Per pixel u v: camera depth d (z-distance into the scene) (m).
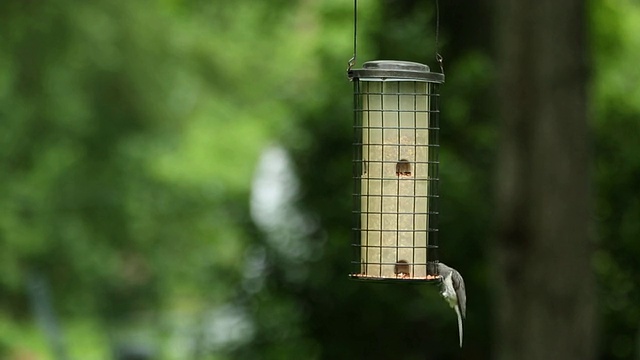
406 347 18.27
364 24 20.06
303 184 18.97
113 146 39.66
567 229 15.08
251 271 19.12
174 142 40.19
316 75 20.50
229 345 19.33
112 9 38.84
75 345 37.44
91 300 39.97
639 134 19.28
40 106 38.41
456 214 18.09
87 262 39.78
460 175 18.20
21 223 39.41
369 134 10.55
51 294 39.56
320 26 24.70
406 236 10.52
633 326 18.59
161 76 39.41
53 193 39.56
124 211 40.16
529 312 15.08
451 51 19.55
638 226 18.72
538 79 15.05
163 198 40.53
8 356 38.28
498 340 15.33
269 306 18.97
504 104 15.27
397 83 10.53
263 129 38.66
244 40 39.75
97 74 38.75
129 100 39.41
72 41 38.12
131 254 41.47
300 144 19.06
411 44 19.22
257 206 19.42
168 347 23.31
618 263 18.80
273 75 39.53
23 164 39.28
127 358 20.25
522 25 15.09
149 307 40.41
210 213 38.84
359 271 10.88
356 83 10.63
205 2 30.22
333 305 18.47
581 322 15.09
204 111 40.28
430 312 18.06
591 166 15.21
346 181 18.78
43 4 37.69
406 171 10.54
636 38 23.70
